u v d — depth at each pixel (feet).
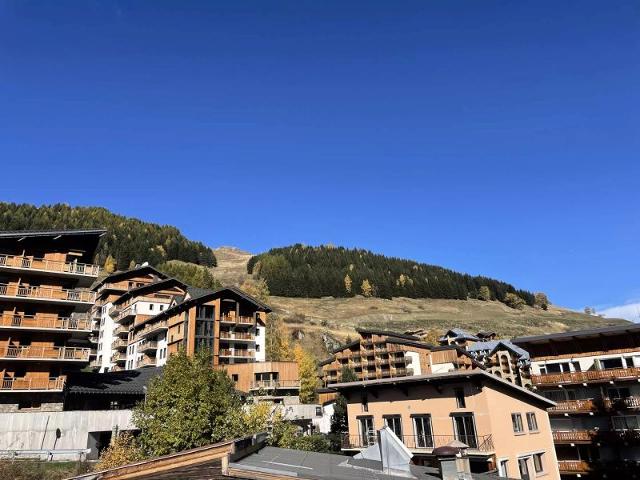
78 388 144.66
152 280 316.81
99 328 314.55
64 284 156.35
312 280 604.90
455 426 107.34
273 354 303.48
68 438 123.24
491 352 268.21
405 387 117.91
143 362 254.27
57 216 603.26
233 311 249.96
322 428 206.90
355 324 487.20
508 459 103.24
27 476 86.94
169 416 80.53
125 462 79.30
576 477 150.71
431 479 44.14
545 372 164.96
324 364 297.94
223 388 88.94
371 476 38.40
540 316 631.97
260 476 32.01
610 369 146.61
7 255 144.87
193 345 225.35
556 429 155.43
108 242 571.69
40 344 146.41
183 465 33.53
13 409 134.10
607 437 141.38
